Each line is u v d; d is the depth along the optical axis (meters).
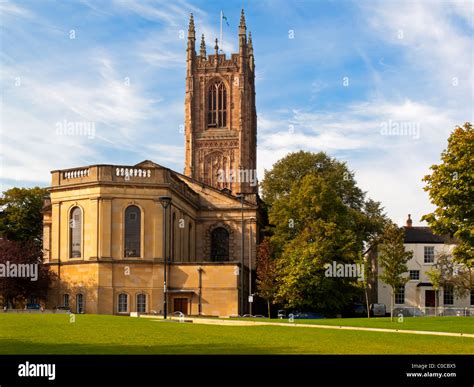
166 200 68.25
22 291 82.38
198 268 83.69
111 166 83.06
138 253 82.75
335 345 36.50
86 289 81.44
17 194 110.56
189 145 162.25
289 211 92.88
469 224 64.44
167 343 35.56
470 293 100.12
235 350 33.16
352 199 107.06
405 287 105.31
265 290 85.44
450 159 65.75
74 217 84.12
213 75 164.12
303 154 109.31
